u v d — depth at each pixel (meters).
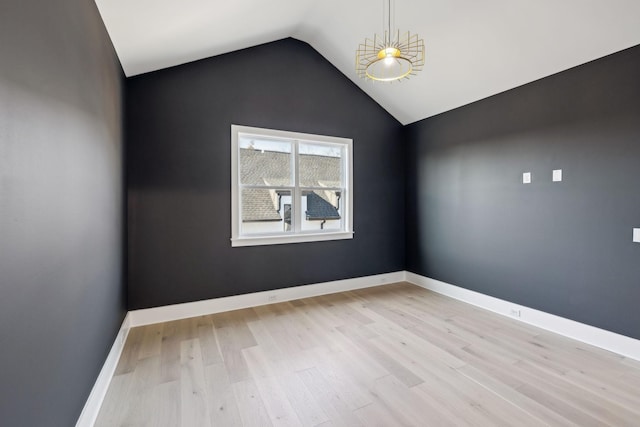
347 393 1.91
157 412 1.75
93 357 1.73
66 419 1.33
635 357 2.29
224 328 2.90
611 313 2.43
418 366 2.22
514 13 2.44
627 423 1.64
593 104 2.52
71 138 1.41
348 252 4.18
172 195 3.11
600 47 2.38
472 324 2.98
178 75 3.13
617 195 2.39
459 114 3.77
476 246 3.56
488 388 1.96
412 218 4.52
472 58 3.02
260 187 3.63
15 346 0.92
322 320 3.09
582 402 1.81
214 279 3.31
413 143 4.47
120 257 2.57
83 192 1.58
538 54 2.68
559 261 2.77
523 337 2.69
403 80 3.72
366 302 3.66
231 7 2.42
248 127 3.47
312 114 3.88
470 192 3.63
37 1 1.08
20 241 0.96
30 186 1.03
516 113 3.12
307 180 3.94
